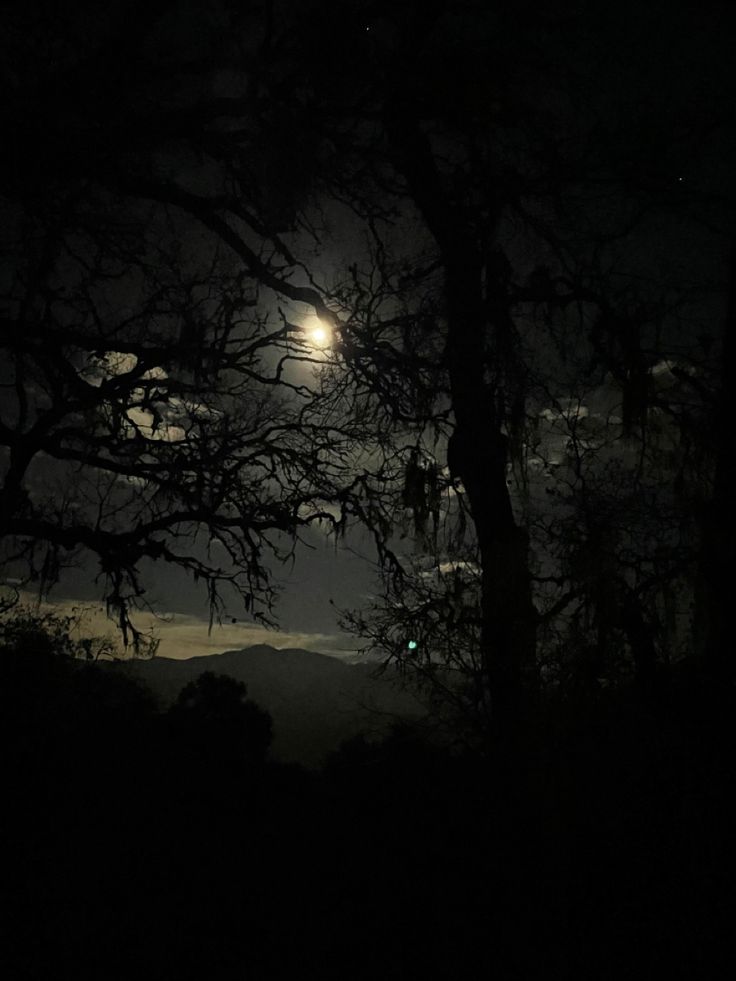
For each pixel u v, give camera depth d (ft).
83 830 38.83
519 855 35.65
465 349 54.95
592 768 37.27
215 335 53.01
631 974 30.19
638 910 31.50
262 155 49.21
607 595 44.55
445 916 33.60
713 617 41.91
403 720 49.65
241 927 33.83
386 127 53.01
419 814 40.01
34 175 43.16
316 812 43.24
